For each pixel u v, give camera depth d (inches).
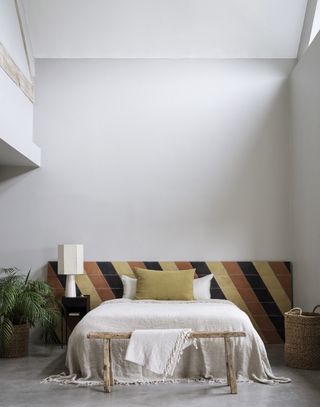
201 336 176.4
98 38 270.5
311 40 256.7
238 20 263.9
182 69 274.2
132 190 270.4
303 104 251.0
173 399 166.1
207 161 271.4
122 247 269.1
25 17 259.8
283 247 269.3
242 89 274.1
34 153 259.8
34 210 269.7
